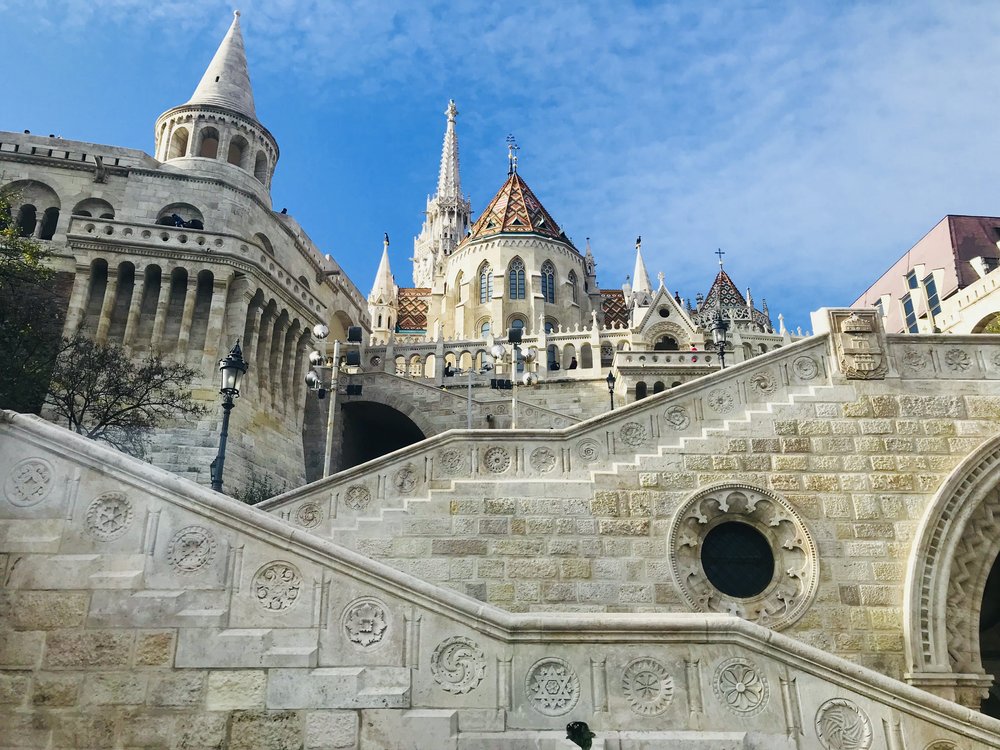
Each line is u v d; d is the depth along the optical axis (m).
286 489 31.30
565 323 67.88
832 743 7.61
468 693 7.73
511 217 72.88
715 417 14.63
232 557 8.34
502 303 66.62
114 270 30.06
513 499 13.67
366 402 37.41
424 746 7.45
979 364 14.84
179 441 27.11
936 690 12.27
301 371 35.62
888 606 13.04
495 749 7.43
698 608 12.99
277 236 41.06
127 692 7.75
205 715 7.64
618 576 13.18
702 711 7.69
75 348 25.00
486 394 43.44
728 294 85.38
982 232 49.84
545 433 14.54
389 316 83.44
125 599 8.13
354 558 8.27
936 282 49.19
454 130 131.12
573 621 8.01
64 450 8.87
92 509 8.59
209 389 28.64
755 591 13.52
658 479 13.90
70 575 8.24
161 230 30.84
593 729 7.58
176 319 30.38
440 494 13.73
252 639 7.92
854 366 14.71
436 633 7.98
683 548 13.44
